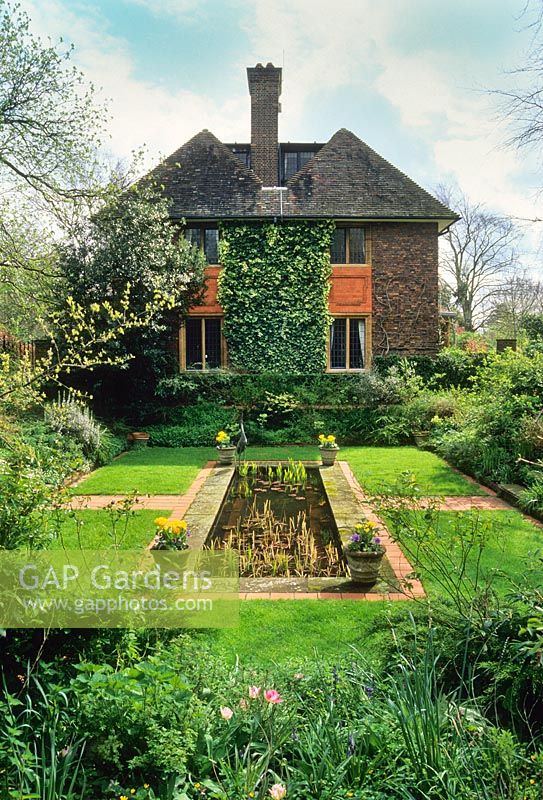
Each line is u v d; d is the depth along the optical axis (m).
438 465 11.80
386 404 16.33
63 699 2.89
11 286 13.15
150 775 2.62
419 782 2.45
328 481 10.27
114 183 13.80
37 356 15.13
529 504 7.86
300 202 18.58
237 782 2.47
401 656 3.23
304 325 18.48
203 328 18.81
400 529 4.71
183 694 2.82
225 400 17.20
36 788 2.38
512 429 10.24
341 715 2.92
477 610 3.60
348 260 18.72
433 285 18.66
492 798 2.31
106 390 16.27
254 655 4.08
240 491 10.30
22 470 3.75
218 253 18.66
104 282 14.62
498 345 18.50
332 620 4.69
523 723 2.97
